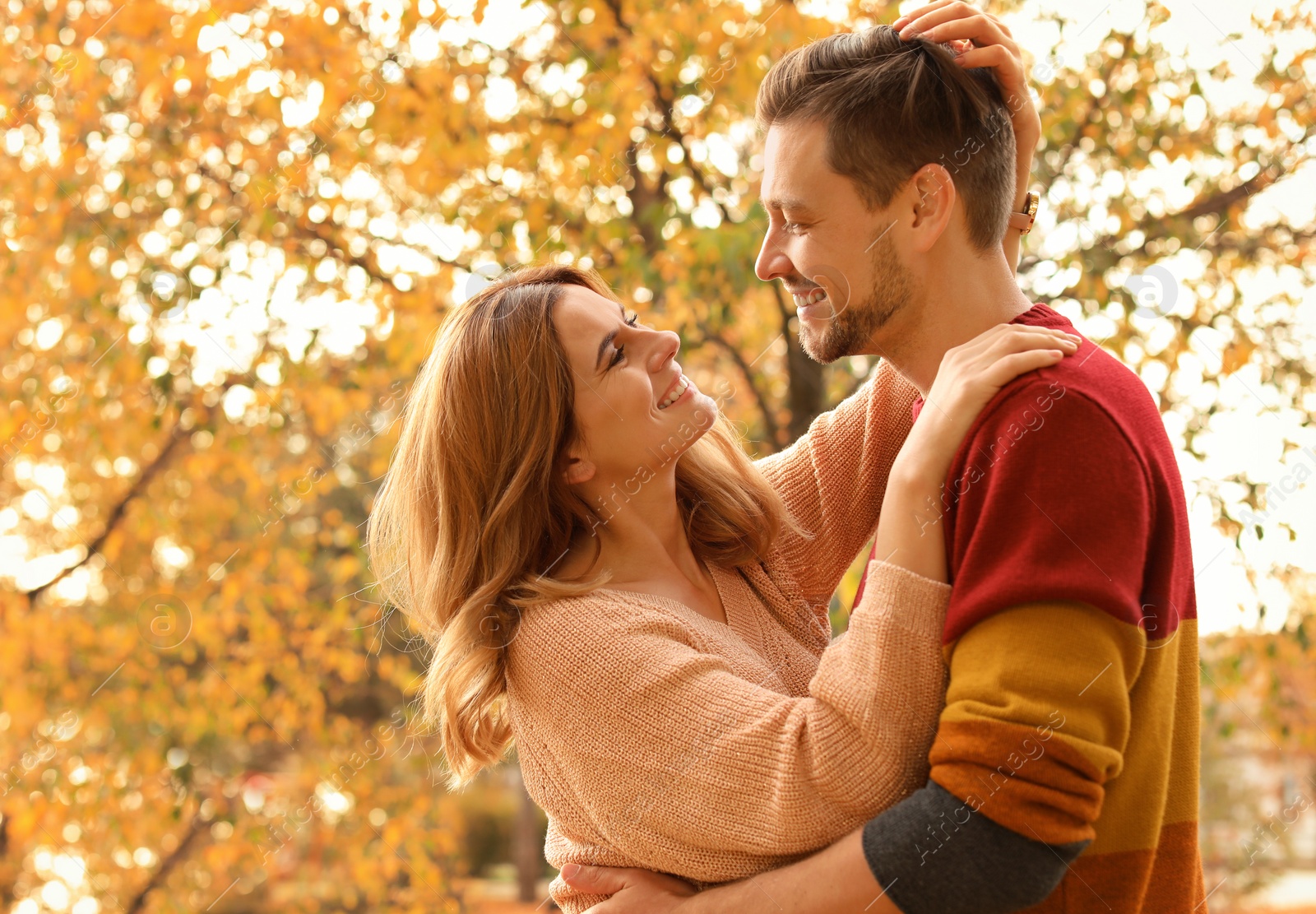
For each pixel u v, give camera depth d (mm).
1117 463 838
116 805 3297
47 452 3090
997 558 839
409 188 2715
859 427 1263
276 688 3656
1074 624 801
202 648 3703
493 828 4961
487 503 1084
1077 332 985
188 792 3361
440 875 3777
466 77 2637
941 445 895
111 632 3277
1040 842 785
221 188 2838
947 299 979
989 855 788
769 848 895
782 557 1229
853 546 1260
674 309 2557
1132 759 861
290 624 3520
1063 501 828
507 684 1065
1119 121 2301
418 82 2623
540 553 1110
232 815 3449
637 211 2732
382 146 2664
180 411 3002
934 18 1032
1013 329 927
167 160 2812
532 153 2600
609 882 975
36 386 2986
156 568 3363
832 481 1258
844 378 2570
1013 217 1094
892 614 874
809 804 875
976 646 828
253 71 2680
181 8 2682
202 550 3350
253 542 3330
